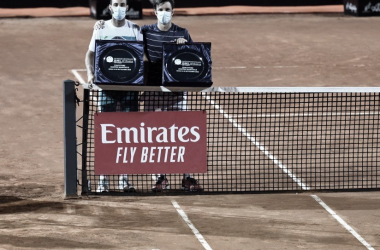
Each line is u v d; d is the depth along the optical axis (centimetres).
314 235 2672
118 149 3055
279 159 3719
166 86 3020
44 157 3803
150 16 9525
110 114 3020
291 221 2816
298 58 6806
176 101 3180
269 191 3175
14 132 4294
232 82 5834
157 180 3198
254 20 9250
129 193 3138
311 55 6950
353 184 3350
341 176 3291
